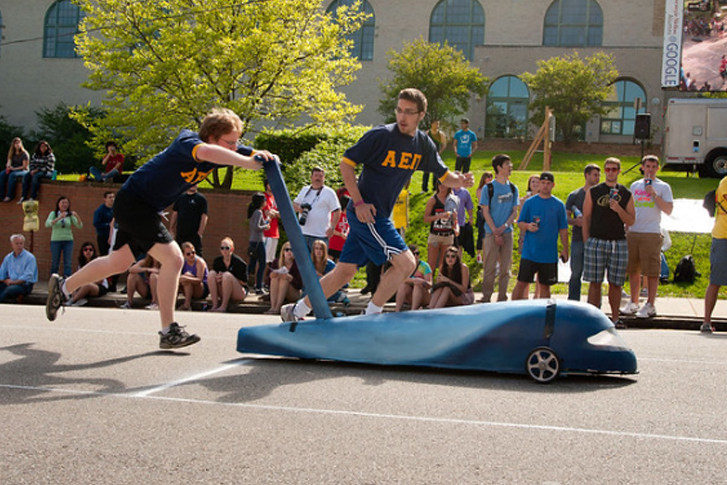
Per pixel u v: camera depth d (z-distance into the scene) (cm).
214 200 1562
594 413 411
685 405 435
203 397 430
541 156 3447
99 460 318
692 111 2561
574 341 494
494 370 506
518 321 502
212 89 2066
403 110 531
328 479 298
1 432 357
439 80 3622
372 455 329
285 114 2216
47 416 386
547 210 969
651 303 1012
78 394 435
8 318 833
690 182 2253
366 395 443
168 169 535
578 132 3794
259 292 1284
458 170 1956
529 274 979
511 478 302
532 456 331
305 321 551
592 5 4066
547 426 382
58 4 4456
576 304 510
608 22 4022
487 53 3950
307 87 2184
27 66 4475
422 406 419
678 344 713
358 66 2294
